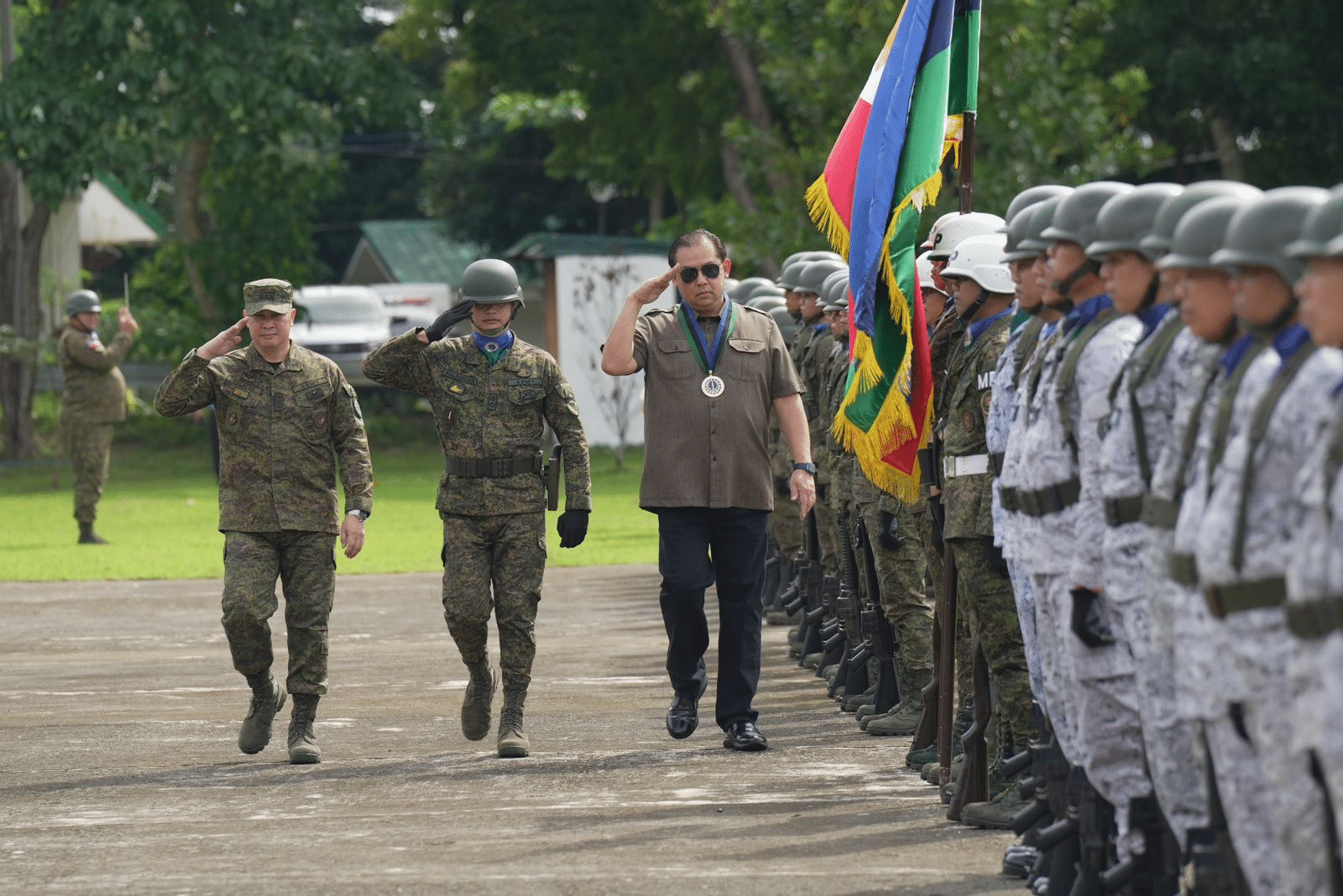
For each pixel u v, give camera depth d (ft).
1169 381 29.71
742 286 88.63
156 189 362.53
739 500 51.96
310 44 203.51
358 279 374.02
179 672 72.64
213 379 51.96
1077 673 31.96
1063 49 167.22
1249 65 192.95
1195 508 26.71
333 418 52.95
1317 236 23.18
